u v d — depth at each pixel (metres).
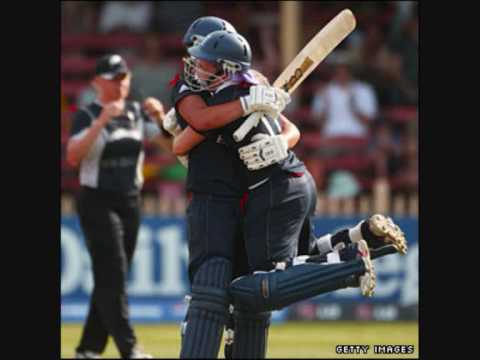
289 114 55.84
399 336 39.62
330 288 21.97
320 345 37.16
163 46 58.03
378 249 22.81
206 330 21.92
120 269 31.31
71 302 42.47
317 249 24.50
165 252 43.03
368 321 44.12
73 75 57.34
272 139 22.44
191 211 23.09
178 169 53.56
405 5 57.47
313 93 57.53
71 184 52.41
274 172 22.91
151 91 54.28
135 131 31.78
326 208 45.53
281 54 52.25
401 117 56.25
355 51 57.19
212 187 22.98
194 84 22.84
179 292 43.09
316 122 55.25
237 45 22.59
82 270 42.53
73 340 38.12
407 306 44.25
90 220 31.27
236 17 58.53
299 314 44.03
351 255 22.08
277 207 22.88
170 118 24.45
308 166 53.41
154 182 53.66
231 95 22.62
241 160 23.08
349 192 52.75
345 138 54.28
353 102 54.31
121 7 58.41
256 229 22.94
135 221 31.94
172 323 43.00
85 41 58.19
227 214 22.92
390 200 49.25
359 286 22.00
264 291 21.95
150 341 38.00
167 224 43.06
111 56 31.64
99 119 30.95
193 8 58.53
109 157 31.34
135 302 42.81
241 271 24.16
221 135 22.98
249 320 23.12
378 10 58.25
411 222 44.75
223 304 22.14
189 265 23.02
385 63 56.97
